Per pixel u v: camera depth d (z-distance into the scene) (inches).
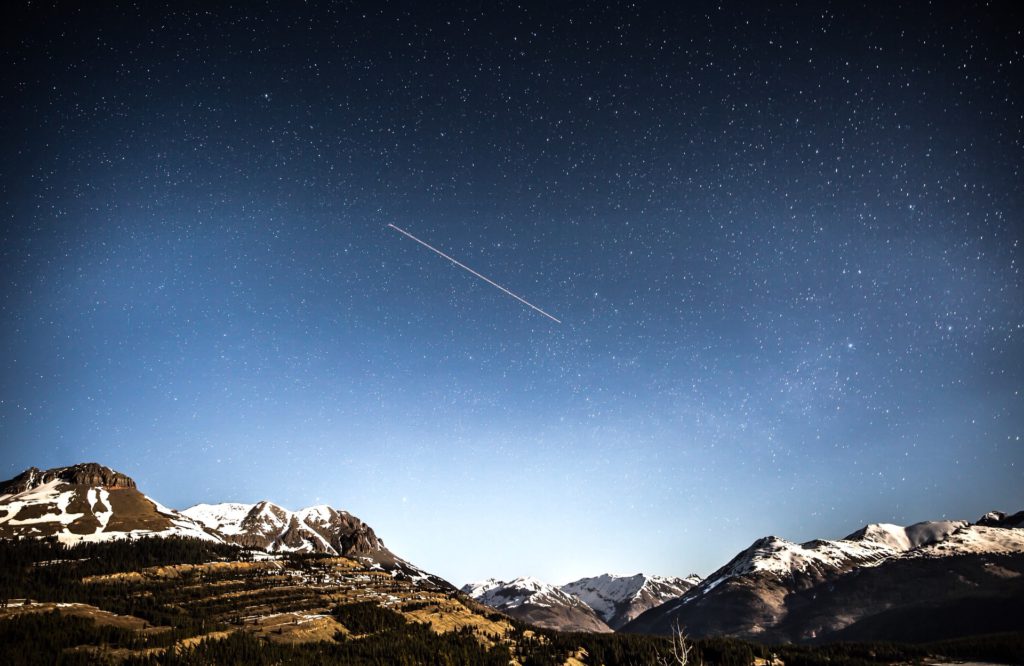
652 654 6328.7
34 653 4308.6
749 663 6555.1
